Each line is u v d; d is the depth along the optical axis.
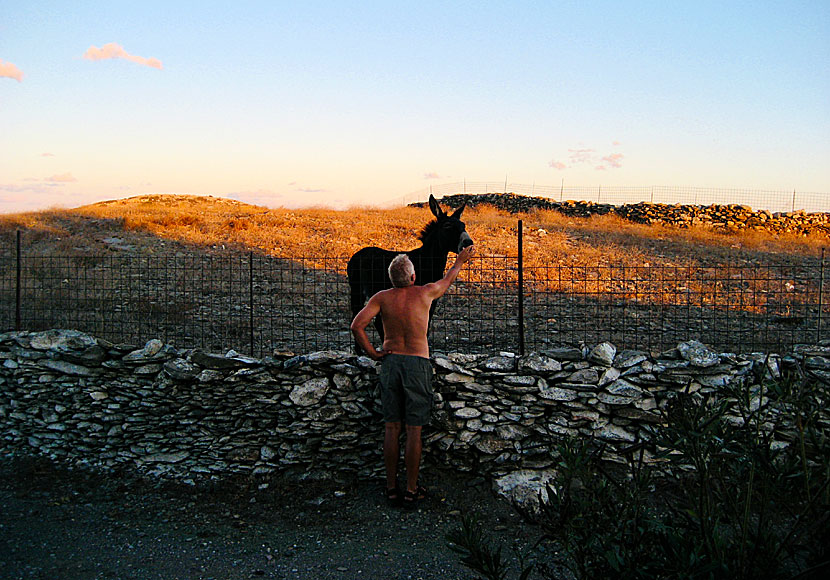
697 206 25.05
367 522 4.73
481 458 5.28
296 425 5.42
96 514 4.84
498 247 16.05
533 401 5.28
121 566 4.08
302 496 5.15
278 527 4.67
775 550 2.58
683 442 2.70
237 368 5.53
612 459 5.10
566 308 10.84
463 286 12.36
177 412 5.61
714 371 5.12
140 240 16.30
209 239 16.89
